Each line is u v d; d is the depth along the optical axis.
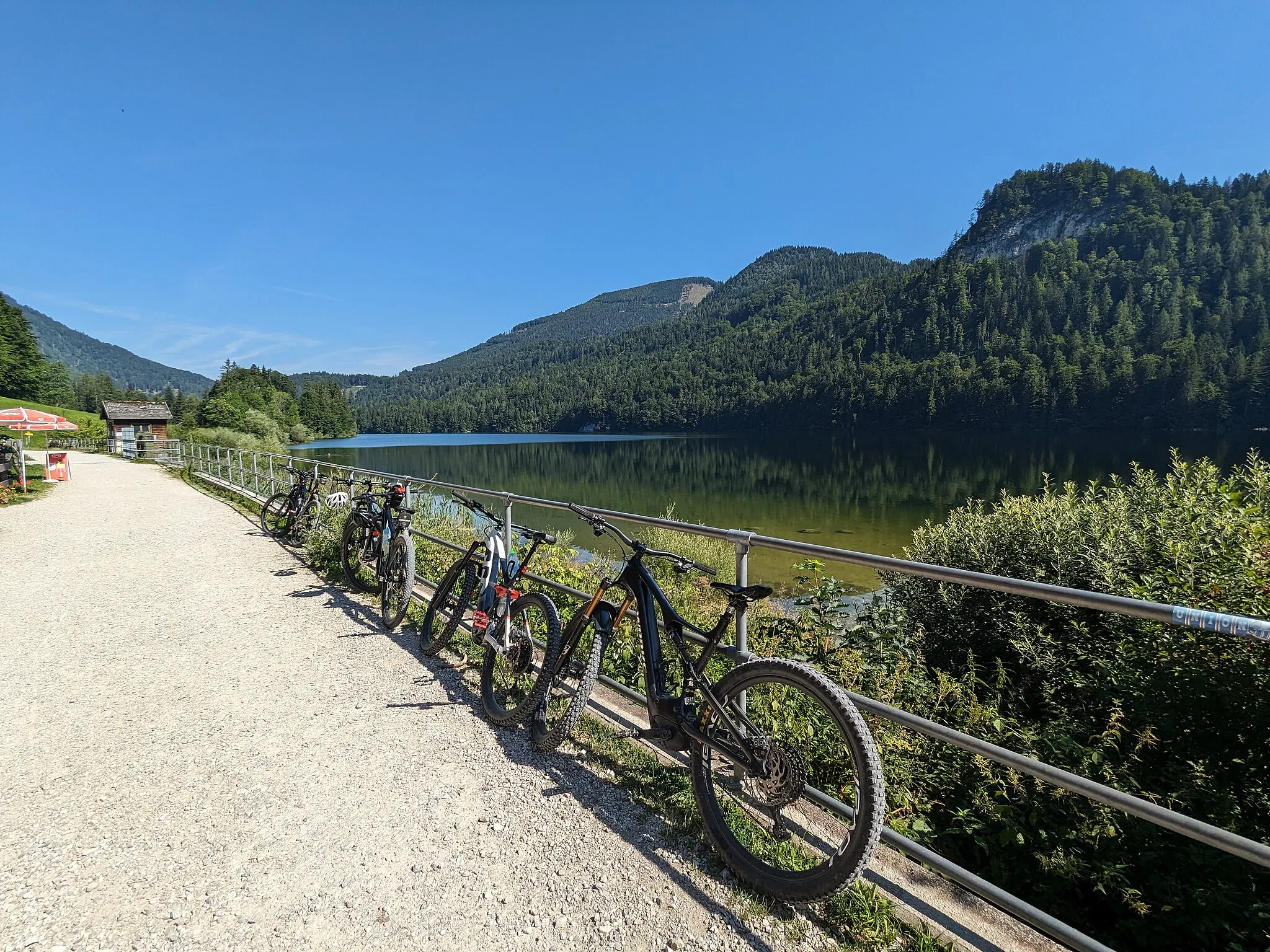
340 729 3.51
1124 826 3.23
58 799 2.88
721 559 13.25
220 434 40.97
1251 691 3.52
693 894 2.21
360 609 5.79
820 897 2.04
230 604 5.99
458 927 2.09
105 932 2.10
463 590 4.31
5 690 4.09
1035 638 5.00
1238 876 2.91
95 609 5.85
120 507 13.42
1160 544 4.87
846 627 5.43
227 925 2.12
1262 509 4.69
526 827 2.62
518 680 3.64
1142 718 3.79
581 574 6.66
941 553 6.47
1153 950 2.88
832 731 3.10
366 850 2.50
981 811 3.50
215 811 2.77
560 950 1.99
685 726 2.51
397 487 5.88
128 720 3.66
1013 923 1.98
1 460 16.06
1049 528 5.72
